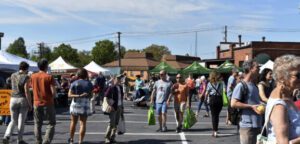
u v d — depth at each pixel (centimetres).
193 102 2988
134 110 2286
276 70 354
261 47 4572
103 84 2380
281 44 4588
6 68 1897
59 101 2350
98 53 9138
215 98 1263
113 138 1144
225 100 1482
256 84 706
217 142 1177
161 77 1404
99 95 2384
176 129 1407
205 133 1353
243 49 4797
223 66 3014
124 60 7438
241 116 671
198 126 1538
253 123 655
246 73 686
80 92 1052
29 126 1463
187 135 1312
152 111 1414
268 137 354
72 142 1086
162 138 1248
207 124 1603
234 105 668
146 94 2506
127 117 1878
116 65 7275
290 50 4594
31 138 1199
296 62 345
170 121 1709
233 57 5216
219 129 1448
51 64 3403
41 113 1009
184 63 7169
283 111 339
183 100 1384
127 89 3231
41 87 1002
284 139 333
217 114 1277
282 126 335
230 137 1268
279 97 350
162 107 1398
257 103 673
